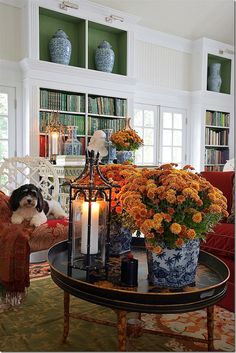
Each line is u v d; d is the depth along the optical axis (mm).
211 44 5512
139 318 1793
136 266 1340
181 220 1278
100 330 1762
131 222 1394
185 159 5605
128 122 4293
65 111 4160
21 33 3943
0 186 3162
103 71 4395
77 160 3686
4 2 3826
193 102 5609
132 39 4668
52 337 1683
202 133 5551
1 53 3848
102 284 1326
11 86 3941
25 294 2107
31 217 2305
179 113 5520
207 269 1546
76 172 3656
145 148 5133
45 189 3303
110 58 4418
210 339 1473
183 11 4809
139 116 5043
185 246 1321
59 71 4000
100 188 1439
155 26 4961
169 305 1170
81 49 4398
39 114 3965
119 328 1280
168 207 1272
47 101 4027
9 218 2260
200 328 1806
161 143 5297
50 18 4234
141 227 1267
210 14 4988
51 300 2133
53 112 4055
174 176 1295
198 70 5492
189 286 1340
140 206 1278
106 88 4441
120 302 1188
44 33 4199
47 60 4211
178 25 5051
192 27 5172
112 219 1604
